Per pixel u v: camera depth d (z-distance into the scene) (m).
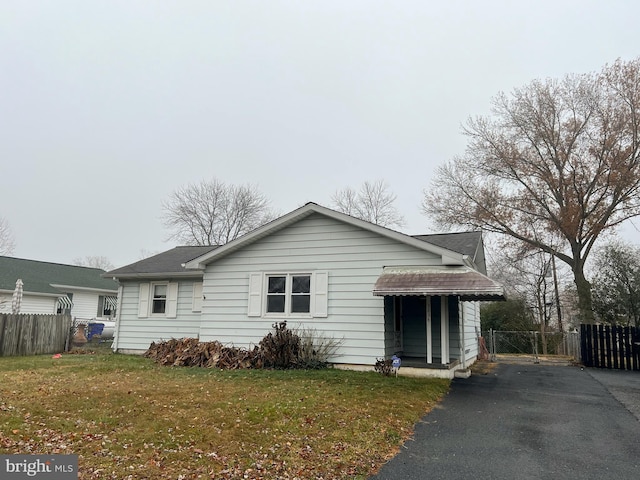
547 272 31.39
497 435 6.55
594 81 24.00
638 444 6.16
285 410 7.36
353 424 6.70
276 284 13.94
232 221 46.59
